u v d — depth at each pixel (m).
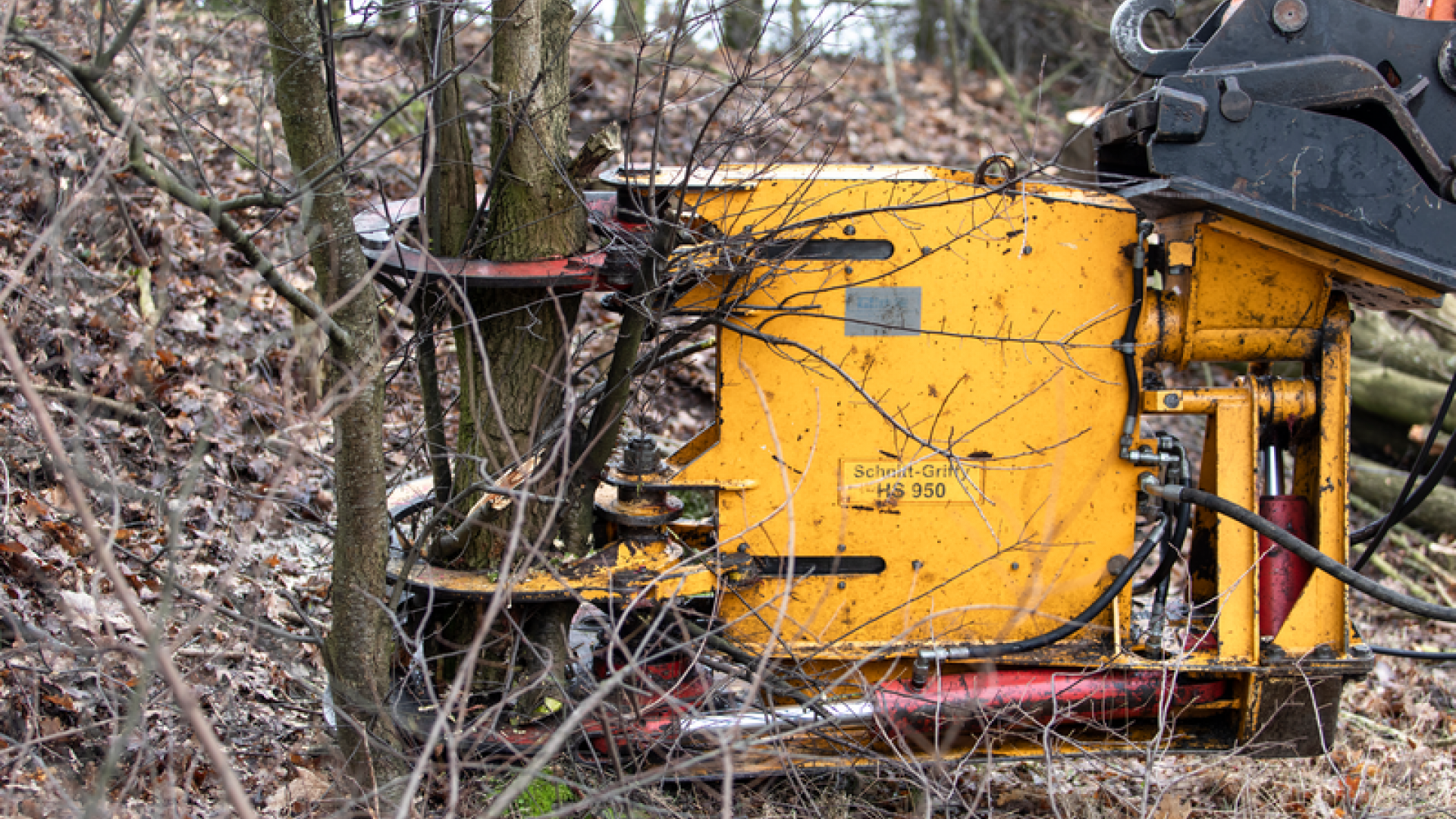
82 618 3.28
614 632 2.51
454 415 4.72
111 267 4.68
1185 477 3.35
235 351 4.92
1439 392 6.63
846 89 11.59
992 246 3.20
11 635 3.18
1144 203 3.18
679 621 2.69
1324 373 3.30
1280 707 3.37
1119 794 3.54
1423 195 3.01
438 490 3.33
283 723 3.35
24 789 2.61
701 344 3.47
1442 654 3.69
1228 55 3.04
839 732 3.25
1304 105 3.02
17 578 3.37
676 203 3.13
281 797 3.02
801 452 3.25
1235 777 3.70
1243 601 3.33
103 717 3.05
